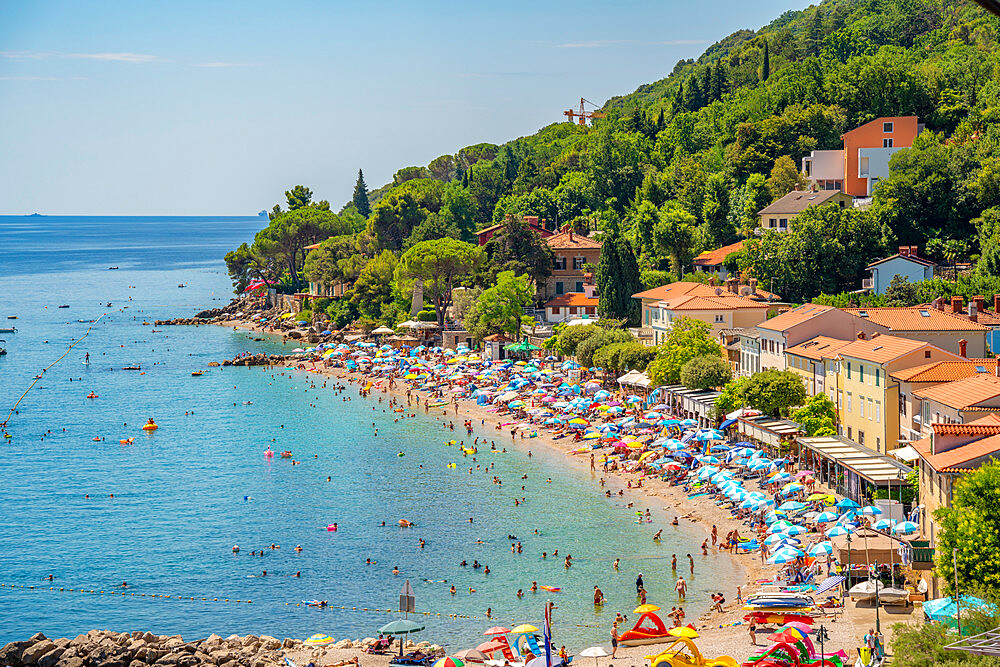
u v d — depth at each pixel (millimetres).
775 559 86250
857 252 196875
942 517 70875
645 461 130500
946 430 83125
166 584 98125
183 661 77688
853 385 118500
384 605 91938
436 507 120688
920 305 156375
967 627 60031
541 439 154250
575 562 100312
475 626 86375
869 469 99812
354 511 120250
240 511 121438
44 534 113750
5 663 78750
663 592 91688
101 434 166875
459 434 160375
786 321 143125
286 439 160375
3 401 196625
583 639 82562
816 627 77000
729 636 78812
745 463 117312
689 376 148500
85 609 92562
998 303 135875
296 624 88500
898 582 82438
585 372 187625
